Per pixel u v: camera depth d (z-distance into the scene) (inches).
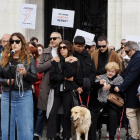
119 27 983.6
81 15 1074.7
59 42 613.9
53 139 652.7
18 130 503.8
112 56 666.8
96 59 669.3
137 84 597.9
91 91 614.9
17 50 501.7
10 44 506.3
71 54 603.2
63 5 1077.1
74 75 594.2
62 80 585.9
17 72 494.0
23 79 498.0
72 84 589.0
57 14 779.4
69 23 780.6
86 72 608.7
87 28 1074.7
